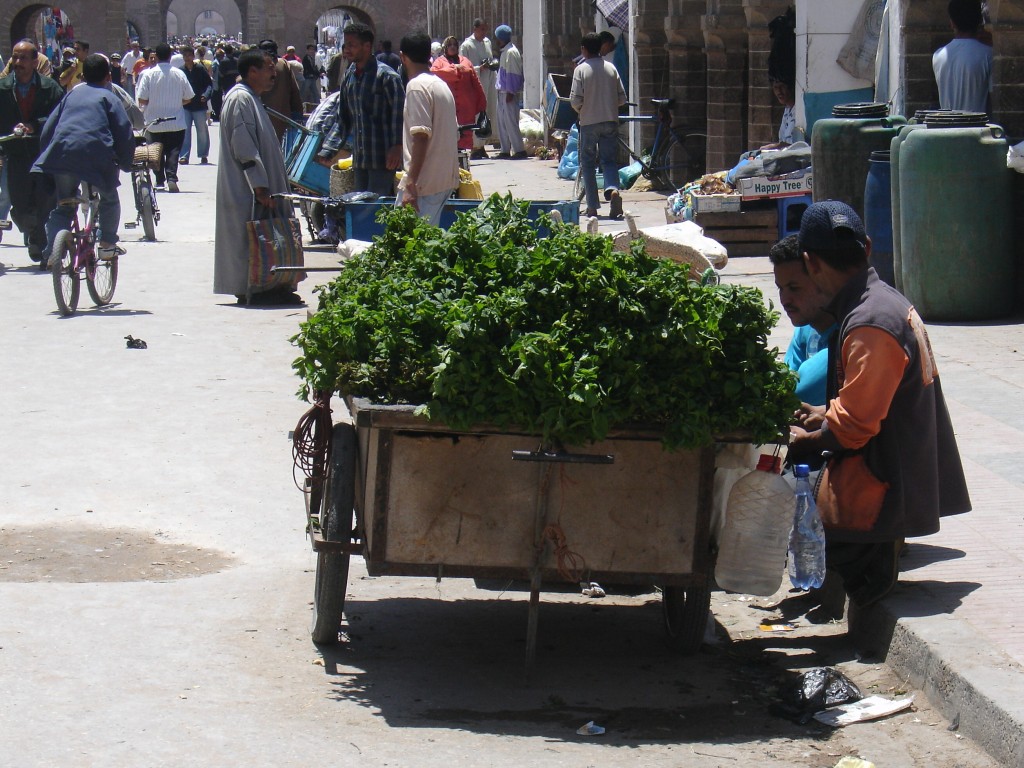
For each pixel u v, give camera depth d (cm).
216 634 500
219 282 1175
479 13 3744
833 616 529
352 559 604
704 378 436
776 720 439
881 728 428
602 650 502
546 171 2300
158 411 814
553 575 451
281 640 498
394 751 406
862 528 477
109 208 1180
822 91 1394
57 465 706
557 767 398
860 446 469
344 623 521
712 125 1841
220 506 650
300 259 1169
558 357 430
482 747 411
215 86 4034
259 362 948
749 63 1698
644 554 450
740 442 445
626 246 664
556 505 444
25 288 1277
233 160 1151
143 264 1435
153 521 627
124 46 6019
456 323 430
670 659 494
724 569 451
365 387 444
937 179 969
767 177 1305
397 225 529
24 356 966
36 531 608
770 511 447
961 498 509
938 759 404
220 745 407
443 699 451
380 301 459
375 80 1262
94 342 1013
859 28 1380
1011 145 1066
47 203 1388
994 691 409
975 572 511
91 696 441
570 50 2750
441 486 441
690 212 1329
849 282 479
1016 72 1059
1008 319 997
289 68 1716
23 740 406
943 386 802
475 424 431
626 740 420
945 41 1225
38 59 1488
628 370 428
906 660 459
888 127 1108
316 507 517
